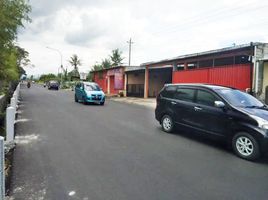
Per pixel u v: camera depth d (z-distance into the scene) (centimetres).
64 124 1112
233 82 1794
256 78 1638
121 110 1744
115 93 3688
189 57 2152
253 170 602
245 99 802
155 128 1077
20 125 1063
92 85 2233
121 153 700
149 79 3288
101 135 916
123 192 468
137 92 3422
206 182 523
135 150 735
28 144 770
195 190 484
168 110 972
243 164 645
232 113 739
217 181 530
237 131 718
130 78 3572
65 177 528
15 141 800
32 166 586
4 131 971
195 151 745
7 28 1270
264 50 1662
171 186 499
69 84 6103
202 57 2081
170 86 999
